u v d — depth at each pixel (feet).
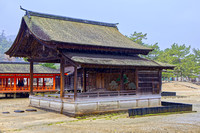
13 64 153.17
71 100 80.18
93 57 85.05
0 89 139.64
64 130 61.41
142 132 59.57
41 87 153.48
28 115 83.82
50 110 91.86
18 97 152.97
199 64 310.24
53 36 84.17
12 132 59.88
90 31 107.45
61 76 86.17
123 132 59.26
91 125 67.26
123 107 90.43
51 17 105.70
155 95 99.96
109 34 113.09
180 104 97.76
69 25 106.32
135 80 99.96
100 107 84.38
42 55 98.37
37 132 59.67
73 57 78.48
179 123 70.49
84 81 98.27
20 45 101.50
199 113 90.27
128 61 91.45
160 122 71.77
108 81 104.47
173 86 252.01
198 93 197.77
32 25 92.22
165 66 97.96
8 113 88.33
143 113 83.20
